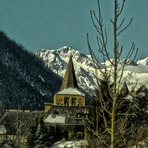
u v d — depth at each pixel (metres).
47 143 97.44
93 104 48.88
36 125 98.69
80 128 119.31
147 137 32.12
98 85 13.41
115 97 13.01
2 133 102.12
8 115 121.00
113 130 13.35
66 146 91.75
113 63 12.80
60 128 119.44
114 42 12.45
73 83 151.88
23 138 93.25
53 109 135.00
